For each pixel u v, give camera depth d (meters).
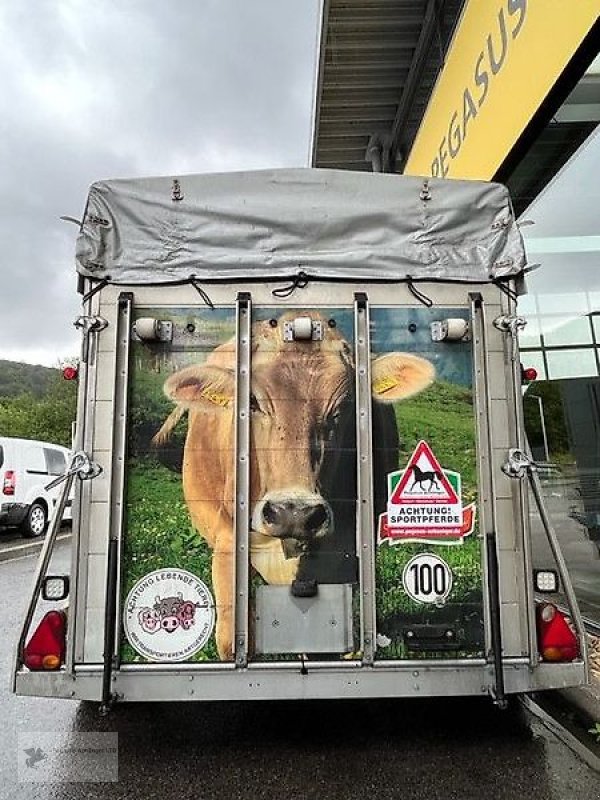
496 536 3.65
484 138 6.31
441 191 4.02
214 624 3.54
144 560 3.58
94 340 3.73
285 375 3.74
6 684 5.09
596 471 6.14
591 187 5.83
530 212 6.98
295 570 3.60
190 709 4.55
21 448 13.36
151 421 3.69
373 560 3.61
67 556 10.89
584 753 3.80
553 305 6.60
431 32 9.39
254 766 3.65
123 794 3.33
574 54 4.52
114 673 3.49
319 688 3.50
